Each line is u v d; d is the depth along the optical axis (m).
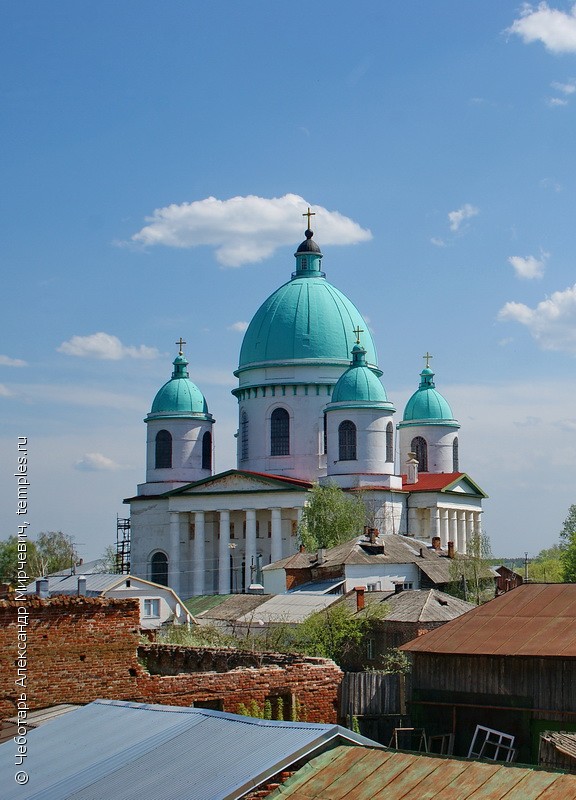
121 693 31.86
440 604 60.00
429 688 38.91
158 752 22.53
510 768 18.48
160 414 118.44
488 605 39.91
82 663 31.59
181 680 32.44
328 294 118.62
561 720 35.84
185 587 112.62
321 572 81.06
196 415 118.75
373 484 107.50
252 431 116.81
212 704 32.66
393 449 110.38
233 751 21.17
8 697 30.58
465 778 18.45
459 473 119.31
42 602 31.30
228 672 33.03
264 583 86.50
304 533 99.06
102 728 25.42
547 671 36.31
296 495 107.00
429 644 38.28
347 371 111.12
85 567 121.75
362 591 63.09
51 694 31.17
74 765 23.06
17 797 21.89
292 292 118.38
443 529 114.50
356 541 83.12
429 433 128.50
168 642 50.81
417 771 19.02
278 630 60.50
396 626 58.56
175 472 117.44
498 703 37.22
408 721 39.31
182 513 113.06
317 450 114.56
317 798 18.97
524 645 36.47
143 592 71.50
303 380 115.06
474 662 37.91
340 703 38.66
